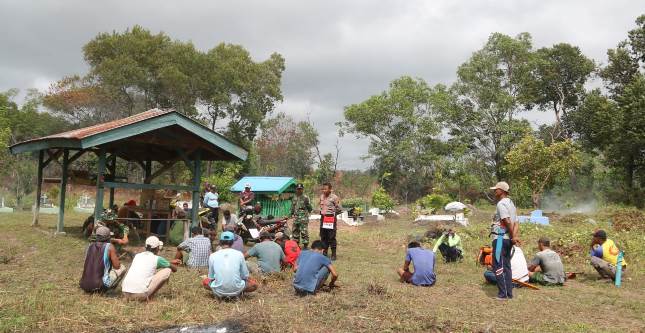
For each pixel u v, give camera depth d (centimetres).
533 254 1409
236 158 1485
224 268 763
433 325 655
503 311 758
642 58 4191
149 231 1391
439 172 4653
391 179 5256
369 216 2844
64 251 1159
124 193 3694
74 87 4600
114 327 625
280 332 615
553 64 4844
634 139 3631
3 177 3534
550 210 3878
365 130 5294
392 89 5316
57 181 1625
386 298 802
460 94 4988
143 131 1244
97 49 4606
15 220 1869
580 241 1530
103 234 799
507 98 4753
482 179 4884
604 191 4203
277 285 875
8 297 733
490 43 4925
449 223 2475
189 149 1391
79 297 752
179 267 1005
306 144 5731
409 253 966
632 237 1741
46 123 4834
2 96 4678
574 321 716
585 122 4672
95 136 1184
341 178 5241
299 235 1302
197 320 664
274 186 2441
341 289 867
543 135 5162
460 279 1019
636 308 808
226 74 4938
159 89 4697
